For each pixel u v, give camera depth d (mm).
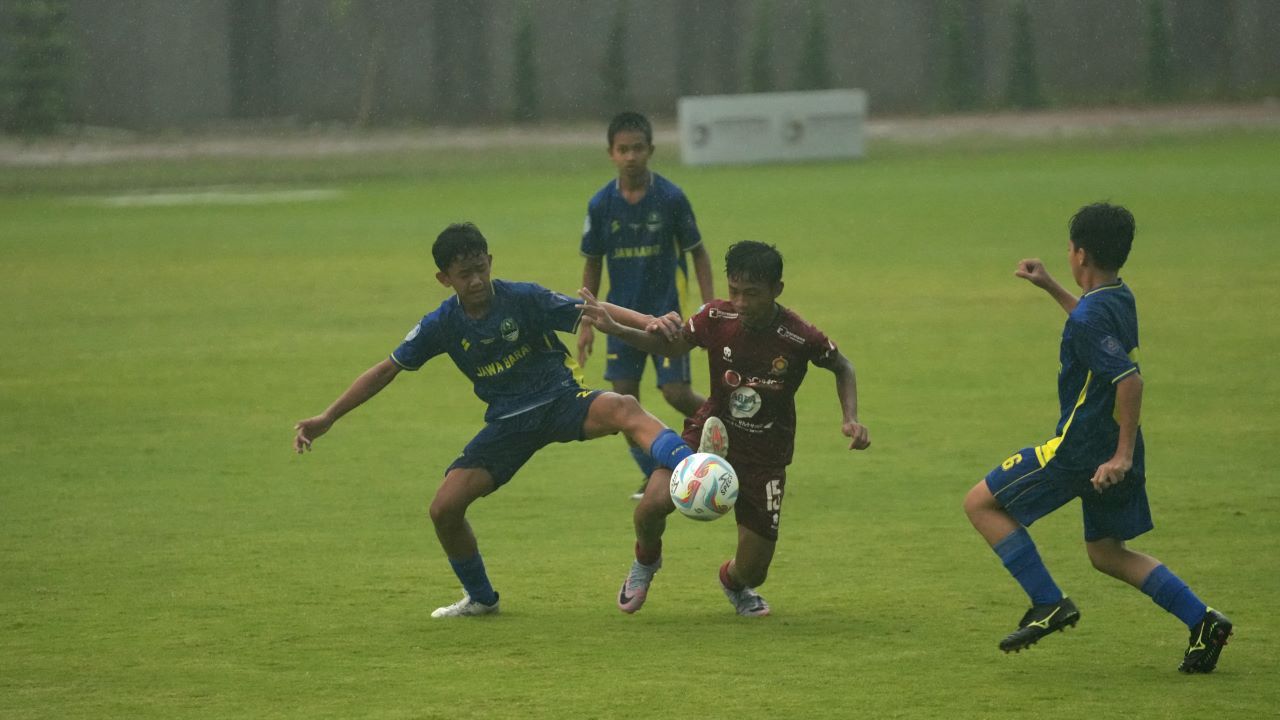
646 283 31922
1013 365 43656
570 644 20422
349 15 195875
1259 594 22156
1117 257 18766
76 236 88062
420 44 198500
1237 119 169125
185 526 27875
